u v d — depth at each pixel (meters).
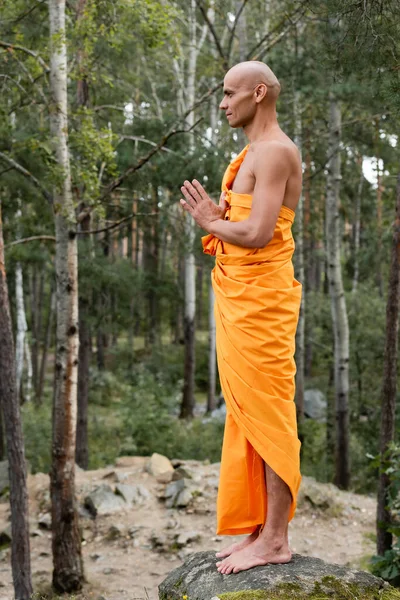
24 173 8.20
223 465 3.28
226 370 3.16
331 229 13.14
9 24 9.14
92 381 23.81
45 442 15.88
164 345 29.72
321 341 18.05
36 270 24.33
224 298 3.15
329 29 5.89
